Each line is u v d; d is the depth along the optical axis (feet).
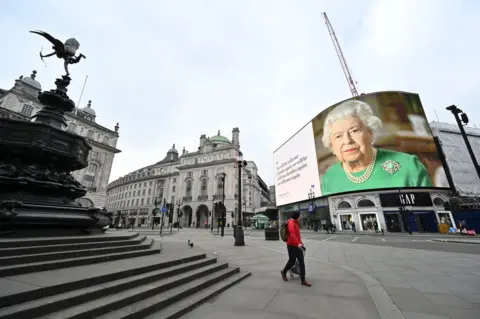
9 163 19.02
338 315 10.57
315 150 123.13
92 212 20.40
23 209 16.02
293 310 11.19
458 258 26.76
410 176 87.97
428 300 12.66
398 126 94.32
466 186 99.40
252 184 234.58
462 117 23.79
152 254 19.22
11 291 8.16
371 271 20.56
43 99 22.11
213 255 22.56
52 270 11.90
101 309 9.11
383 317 10.22
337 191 105.91
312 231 110.52
